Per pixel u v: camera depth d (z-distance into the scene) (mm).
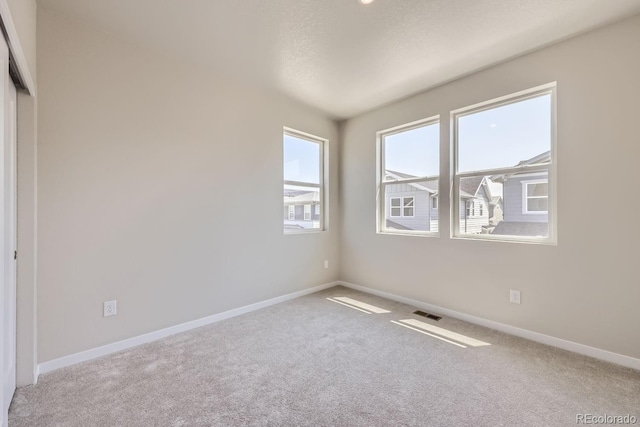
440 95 3018
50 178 1915
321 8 1887
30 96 1745
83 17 1979
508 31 2111
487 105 2748
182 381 1820
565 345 2234
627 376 1860
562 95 2232
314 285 3846
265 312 3070
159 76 2414
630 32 1953
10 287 1575
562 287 2256
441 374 1907
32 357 1771
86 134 2057
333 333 2543
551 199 2367
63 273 1972
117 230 2201
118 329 2211
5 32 1230
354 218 3982
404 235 3383
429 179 3217
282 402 1631
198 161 2662
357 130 3932
